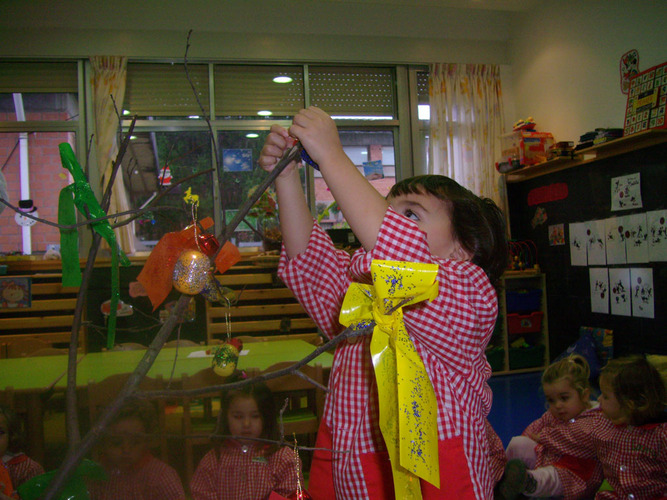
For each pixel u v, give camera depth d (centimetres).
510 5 492
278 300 423
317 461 80
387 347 54
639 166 358
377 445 70
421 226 76
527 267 470
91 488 71
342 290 81
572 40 450
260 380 46
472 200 79
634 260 366
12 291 385
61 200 53
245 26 473
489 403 76
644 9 383
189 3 462
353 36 494
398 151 508
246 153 471
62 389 172
